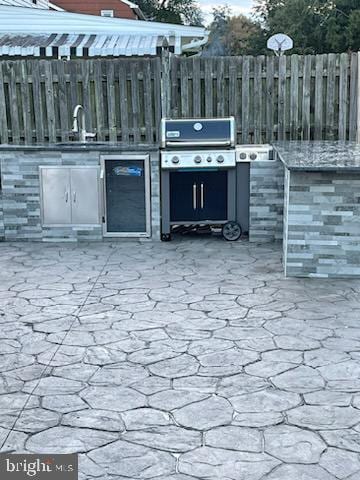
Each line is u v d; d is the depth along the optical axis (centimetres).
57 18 1144
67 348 331
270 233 596
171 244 594
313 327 357
